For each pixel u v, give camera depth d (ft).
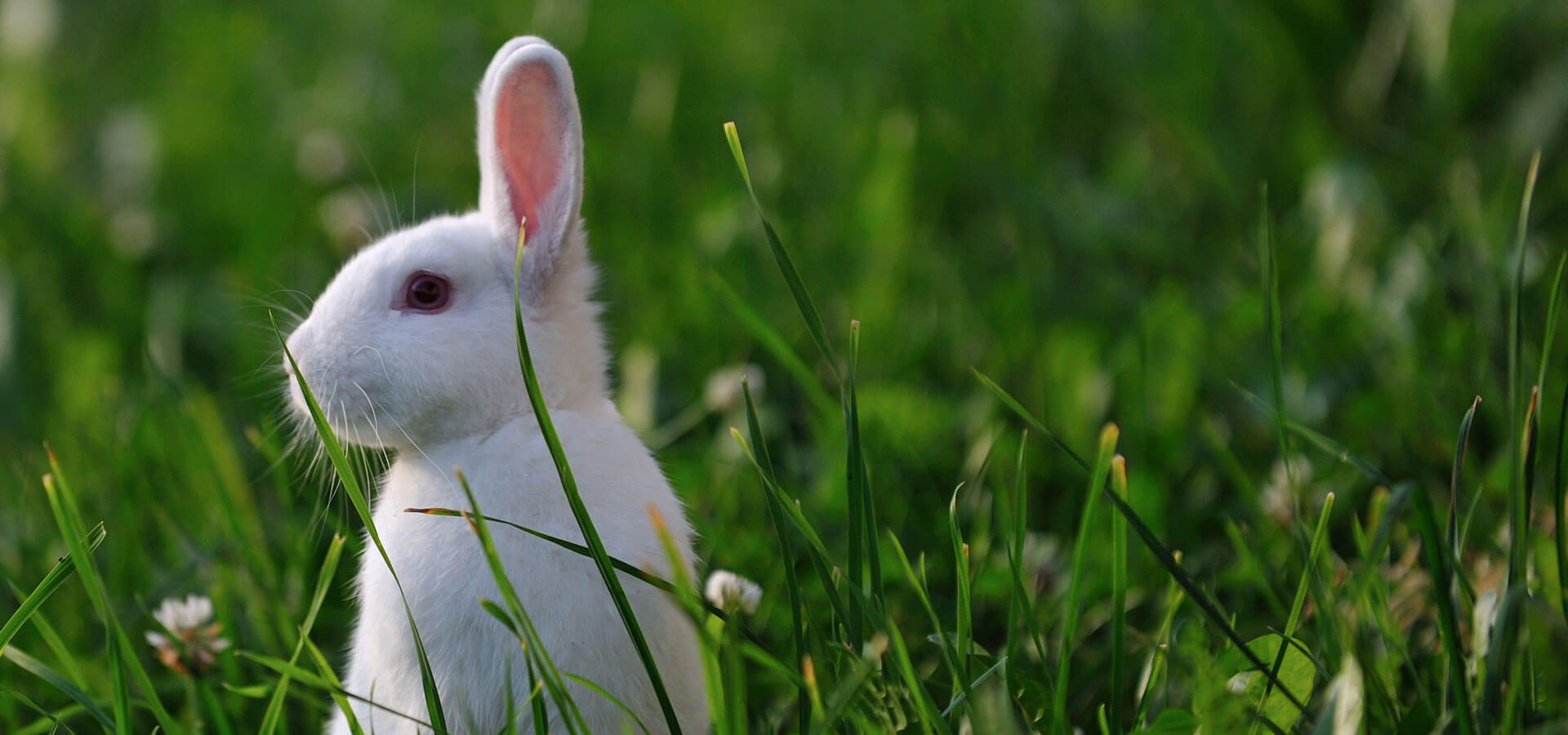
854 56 22.43
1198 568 11.24
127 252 19.38
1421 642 9.76
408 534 8.77
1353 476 12.28
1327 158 17.28
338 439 9.49
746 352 15.23
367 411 9.07
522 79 9.34
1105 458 7.63
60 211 19.56
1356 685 7.07
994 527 11.91
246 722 10.13
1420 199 17.38
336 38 25.22
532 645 7.71
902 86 21.48
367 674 9.04
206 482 12.27
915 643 10.42
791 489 12.50
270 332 14.25
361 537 11.16
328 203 18.92
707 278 15.81
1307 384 13.89
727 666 7.48
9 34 23.73
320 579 8.92
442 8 23.94
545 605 8.34
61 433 14.60
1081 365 13.97
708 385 13.98
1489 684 7.02
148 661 10.82
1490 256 13.46
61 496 8.36
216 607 10.48
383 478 9.95
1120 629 7.68
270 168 21.29
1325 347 14.52
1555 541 8.29
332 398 9.10
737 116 20.84
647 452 9.42
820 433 13.29
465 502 8.70
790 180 19.21
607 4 22.84
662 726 8.70
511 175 9.36
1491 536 10.70
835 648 8.09
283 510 12.91
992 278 17.39
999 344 15.28
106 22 26.91
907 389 14.15
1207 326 15.37
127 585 11.66
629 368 14.30
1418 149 17.85
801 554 11.77
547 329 9.31
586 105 21.40
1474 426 12.55
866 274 16.47
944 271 17.13
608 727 8.38
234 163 21.76
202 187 21.25
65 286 18.70
